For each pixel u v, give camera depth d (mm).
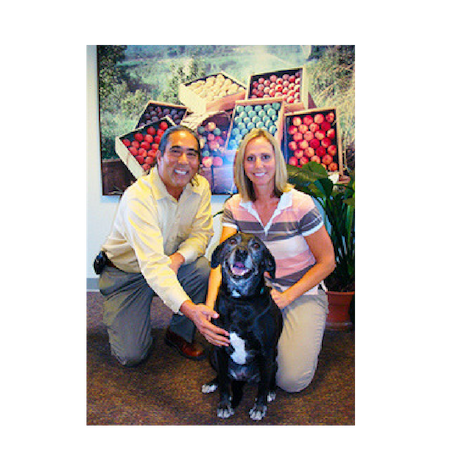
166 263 1862
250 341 1595
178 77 3486
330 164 3445
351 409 1704
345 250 2855
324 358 2217
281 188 1834
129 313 2066
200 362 2174
